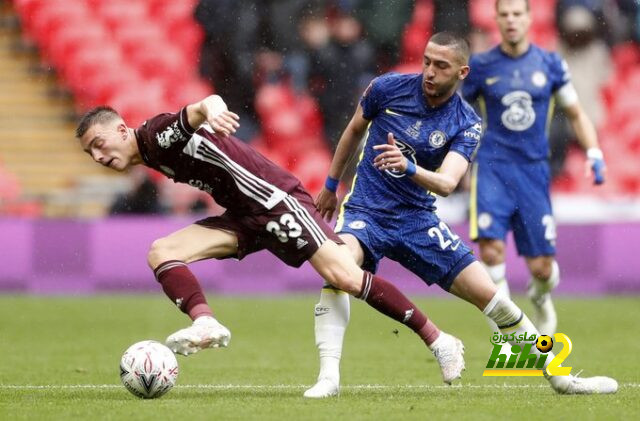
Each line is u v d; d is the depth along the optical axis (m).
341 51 62.19
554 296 54.62
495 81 33.75
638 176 62.94
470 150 23.11
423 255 23.42
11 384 25.53
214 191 21.97
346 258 21.88
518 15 33.31
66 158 65.00
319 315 22.73
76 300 52.41
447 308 49.81
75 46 66.56
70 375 27.66
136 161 21.55
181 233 21.92
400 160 21.30
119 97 65.06
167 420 18.53
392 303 22.11
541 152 33.69
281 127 61.97
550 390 24.17
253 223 21.88
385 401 21.53
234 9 63.28
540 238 33.59
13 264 55.34
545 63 33.84
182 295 21.14
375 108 23.64
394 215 23.31
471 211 33.78
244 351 34.47
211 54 63.50
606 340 37.12
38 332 39.81
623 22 64.75
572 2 64.44
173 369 21.70
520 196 33.53
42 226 55.47
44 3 67.44
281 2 62.50
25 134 65.50
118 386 24.94
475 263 23.50
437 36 22.50
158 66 64.69
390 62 62.31
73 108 66.25
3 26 67.88
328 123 62.00
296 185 22.06
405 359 32.16
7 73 67.12
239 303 51.31
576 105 34.34
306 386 25.31
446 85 22.52
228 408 20.09
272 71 62.66
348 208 23.70
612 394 23.02
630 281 54.66
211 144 21.33
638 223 54.78
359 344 36.91
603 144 64.12
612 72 64.75
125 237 55.78
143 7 65.94
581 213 60.31
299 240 21.72
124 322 43.28
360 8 62.03
